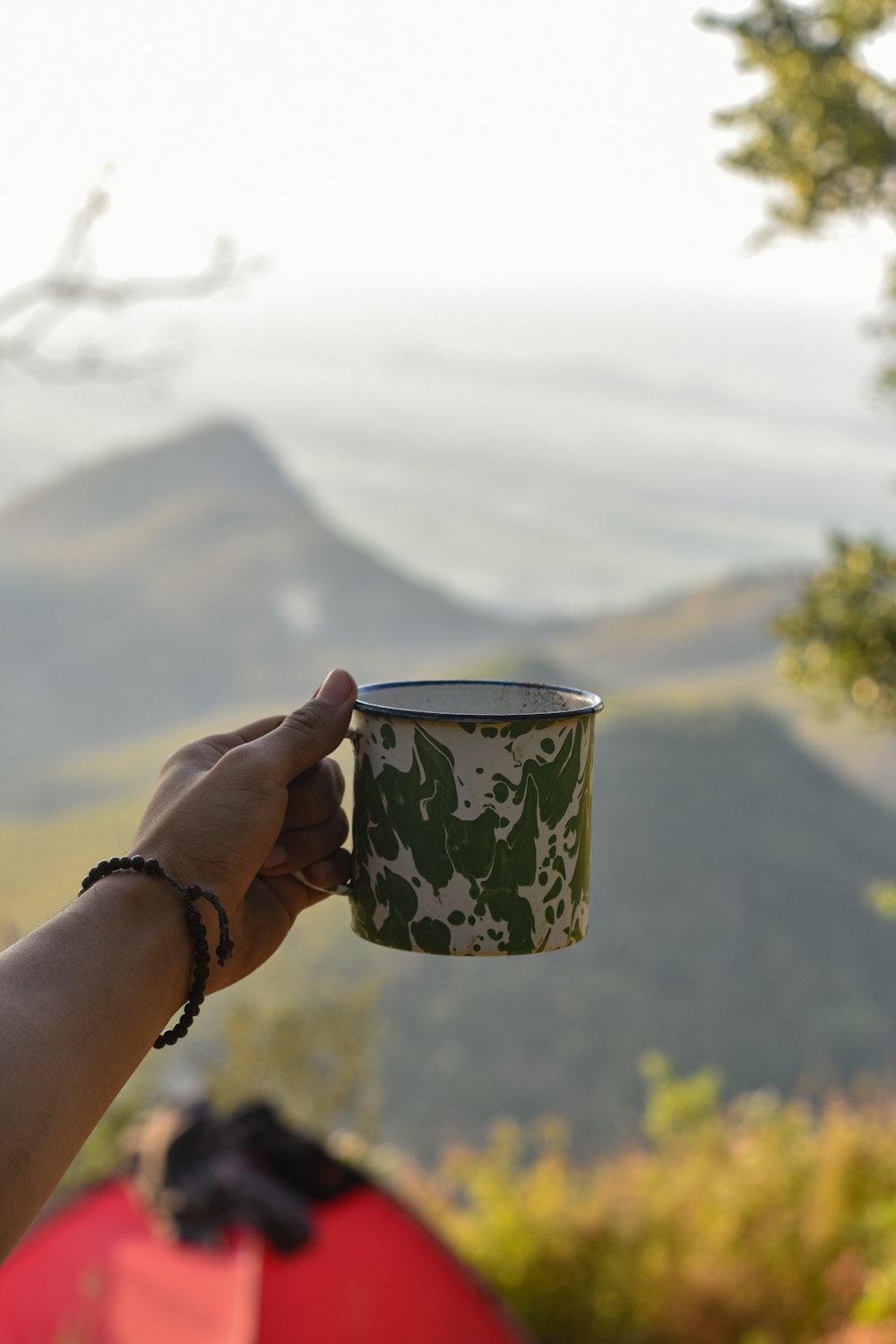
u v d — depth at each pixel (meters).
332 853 0.90
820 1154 6.26
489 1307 4.40
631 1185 6.55
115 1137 7.89
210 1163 4.40
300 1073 9.75
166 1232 4.12
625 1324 5.65
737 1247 5.77
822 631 5.18
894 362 6.06
